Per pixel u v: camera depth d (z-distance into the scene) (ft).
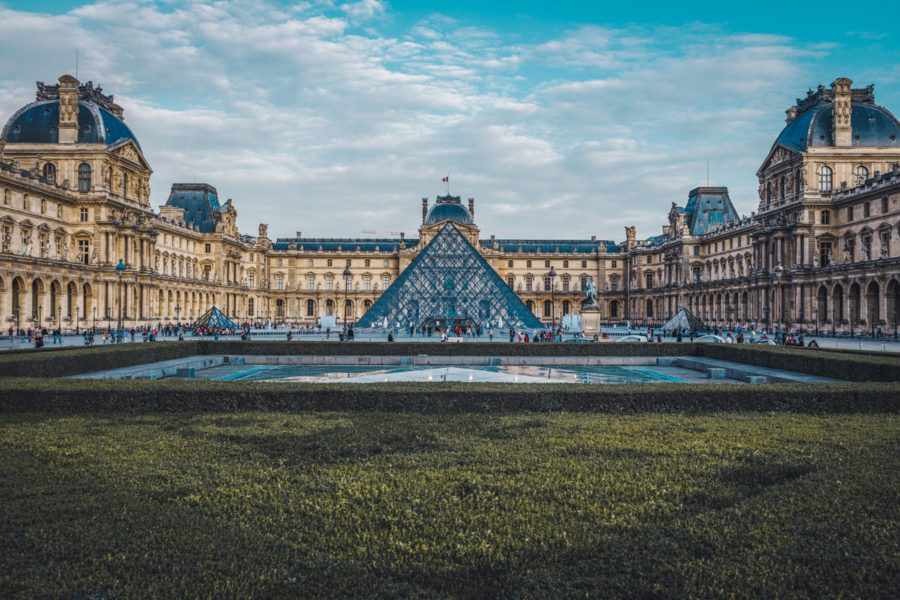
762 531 46.19
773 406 96.48
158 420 87.81
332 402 96.07
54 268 350.43
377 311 390.42
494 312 391.45
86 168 399.24
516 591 38.27
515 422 85.10
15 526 46.62
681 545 44.19
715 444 71.97
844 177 391.65
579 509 51.06
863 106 407.23
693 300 571.28
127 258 409.90
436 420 86.94
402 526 47.60
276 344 222.89
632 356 223.10
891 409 95.76
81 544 43.52
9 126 404.16
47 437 76.23
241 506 51.57
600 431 79.25
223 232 595.47
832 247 391.65
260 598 37.06
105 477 59.00
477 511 50.67
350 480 58.49
